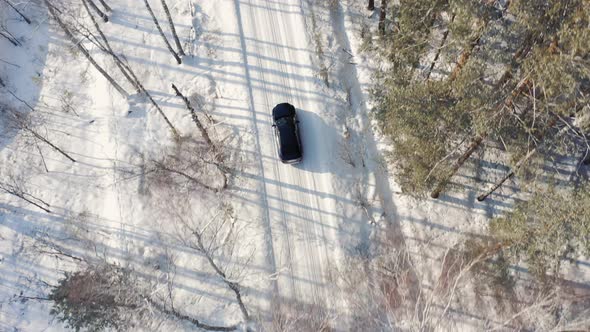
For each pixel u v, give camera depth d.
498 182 19.81
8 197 22.58
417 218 20.19
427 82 15.84
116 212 21.75
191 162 22.06
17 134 23.62
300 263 20.23
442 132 15.80
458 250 19.47
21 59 25.00
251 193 21.41
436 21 16.83
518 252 16.62
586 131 14.15
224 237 20.84
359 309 19.23
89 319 20.38
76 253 21.42
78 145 23.12
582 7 10.82
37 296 20.98
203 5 24.47
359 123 21.58
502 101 14.00
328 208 20.70
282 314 19.55
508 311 18.44
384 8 19.31
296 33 23.36
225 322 19.75
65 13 25.14
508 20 13.77
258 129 22.20
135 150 22.55
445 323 18.59
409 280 19.59
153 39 24.19
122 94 23.17
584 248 14.64
